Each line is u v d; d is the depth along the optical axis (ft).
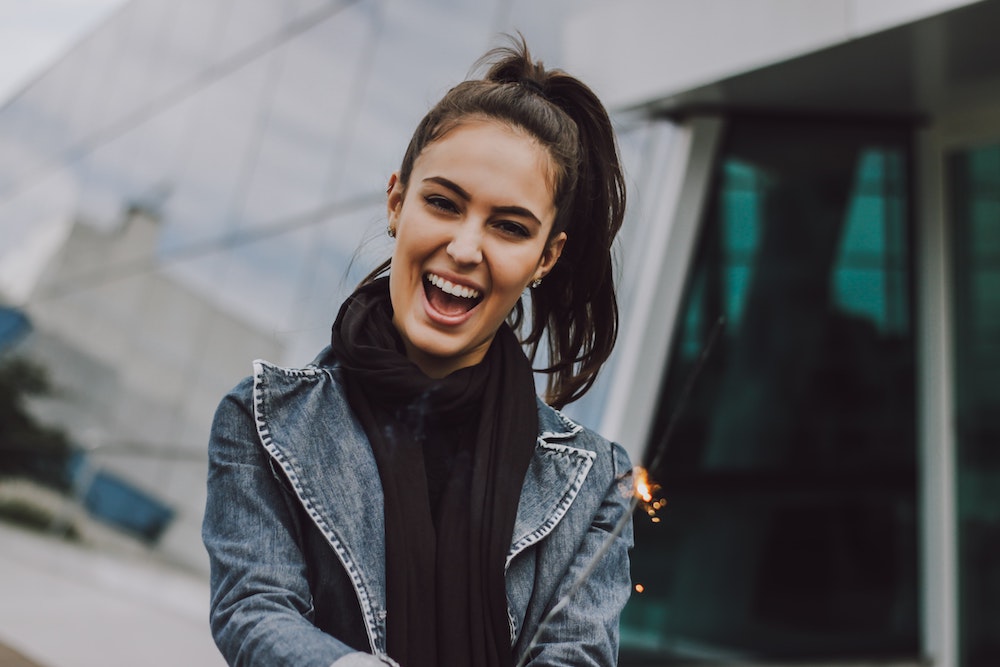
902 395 17.42
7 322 38.14
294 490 3.76
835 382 17.04
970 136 17.02
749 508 16.66
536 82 4.39
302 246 22.48
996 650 16.85
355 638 3.83
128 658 16.96
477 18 19.56
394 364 3.91
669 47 15.66
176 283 27.43
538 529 4.03
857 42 13.57
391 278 4.00
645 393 15.88
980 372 17.20
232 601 3.61
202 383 24.41
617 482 4.36
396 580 3.78
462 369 4.09
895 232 17.33
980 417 17.17
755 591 16.70
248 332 23.26
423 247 3.86
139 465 26.00
